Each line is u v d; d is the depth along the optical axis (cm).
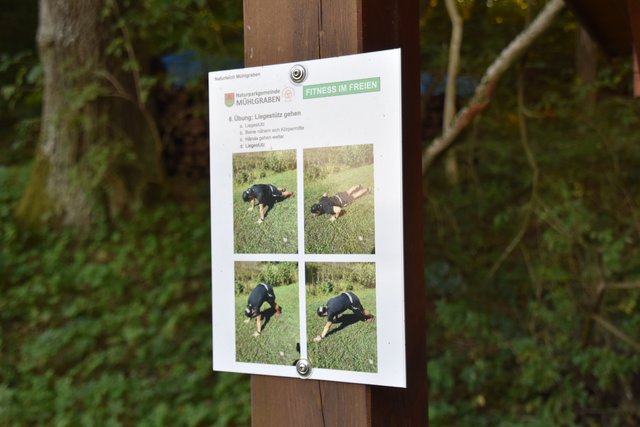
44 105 668
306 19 145
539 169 501
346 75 137
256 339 146
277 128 144
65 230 652
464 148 576
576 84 532
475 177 575
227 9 557
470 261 588
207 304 567
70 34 639
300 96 142
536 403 443
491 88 419
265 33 150
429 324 538
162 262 623
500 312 538
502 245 593
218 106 149
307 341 141
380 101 134
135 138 705
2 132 897
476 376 460
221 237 149
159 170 725
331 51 143
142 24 552
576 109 518
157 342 515
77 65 643
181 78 707
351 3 141
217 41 582
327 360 139
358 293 136
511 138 557
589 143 516
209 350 513
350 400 140
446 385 457
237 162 147
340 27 142
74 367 491
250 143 146
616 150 514
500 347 487
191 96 796
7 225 647
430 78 628
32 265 603
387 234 133
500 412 454
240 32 622
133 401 455
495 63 413
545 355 447
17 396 455
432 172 662
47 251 627
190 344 520
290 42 147
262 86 145
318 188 140
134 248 637
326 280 139
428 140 716
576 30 550
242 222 147
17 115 906
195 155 809
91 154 629
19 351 507
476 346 502
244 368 147
